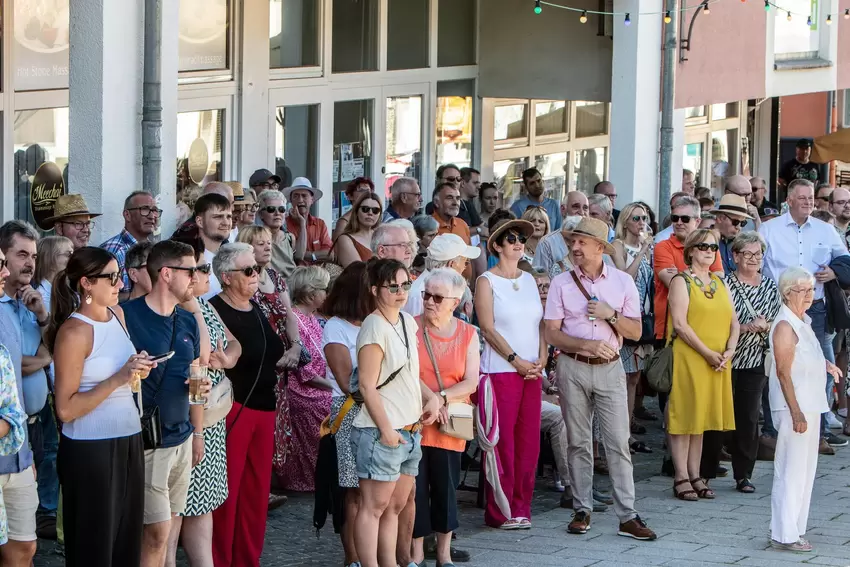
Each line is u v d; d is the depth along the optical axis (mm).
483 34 21156
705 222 15891
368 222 13469
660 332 13805
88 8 11789
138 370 7664
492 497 11062
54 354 7691
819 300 15070
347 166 19297
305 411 11867
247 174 17344
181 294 8180
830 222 16938
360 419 8781
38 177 14438
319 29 18438
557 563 9922
